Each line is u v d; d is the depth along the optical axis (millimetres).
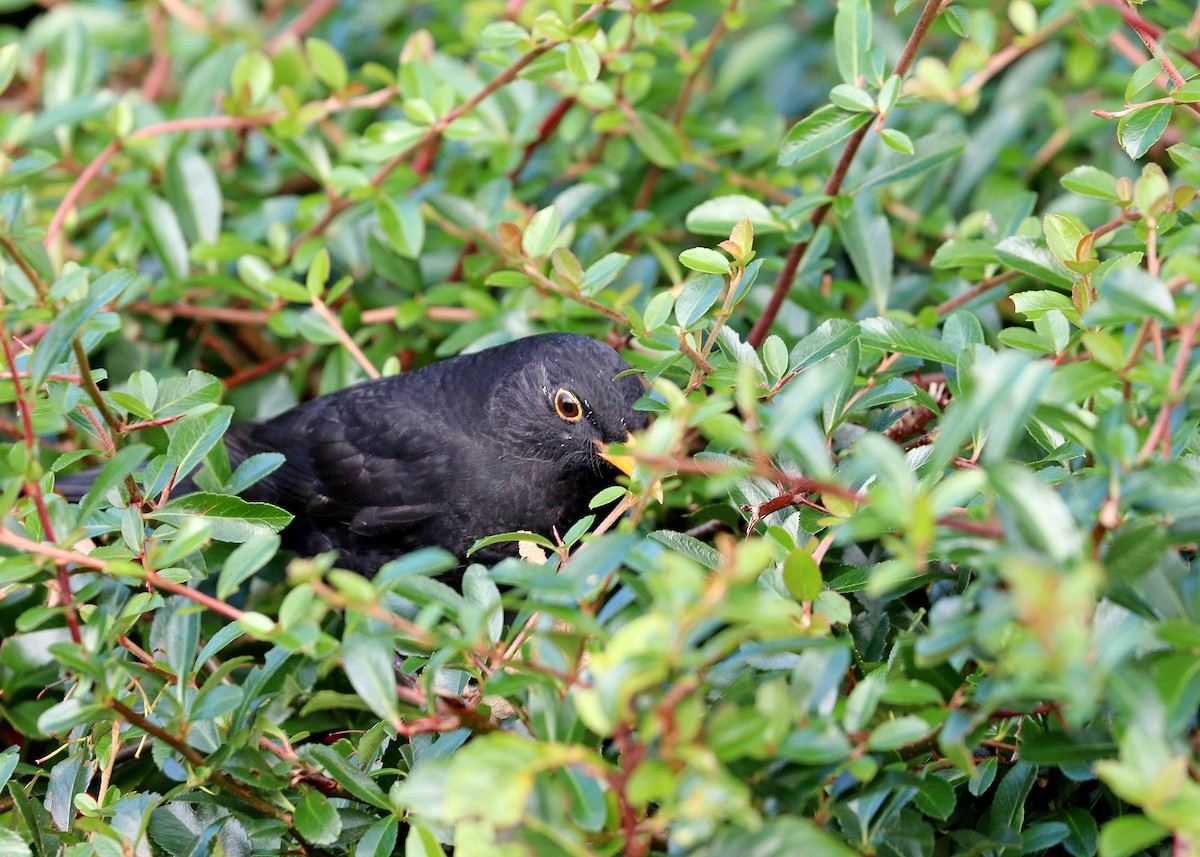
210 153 9453
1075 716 2924
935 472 3451
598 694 3004
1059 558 3023
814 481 3732
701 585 3127
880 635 5043
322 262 7332
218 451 6320
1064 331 4738
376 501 7918
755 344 7066
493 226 7840
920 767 4219
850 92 5844
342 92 8070
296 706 5922
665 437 3414
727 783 2963
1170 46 5613
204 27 9781
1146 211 4016
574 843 3164
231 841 4668
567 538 4746
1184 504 3217
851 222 7246
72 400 5301
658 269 8508
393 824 4363
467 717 4121
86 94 8484
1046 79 8953
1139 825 2994
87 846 4457
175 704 4316
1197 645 3201
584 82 6590
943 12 6086
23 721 5820
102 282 5113
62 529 4281
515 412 7555
